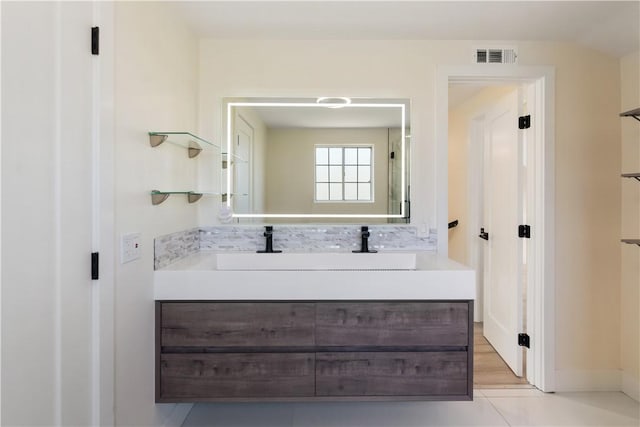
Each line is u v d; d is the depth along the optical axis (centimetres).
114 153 125
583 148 214
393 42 214
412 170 216
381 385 159
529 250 226
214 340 158
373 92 215
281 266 201
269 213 219
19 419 90
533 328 224
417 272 158
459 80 219
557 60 214
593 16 184
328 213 219
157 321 158
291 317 158
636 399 206
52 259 100
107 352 122
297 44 214
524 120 229
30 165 93
